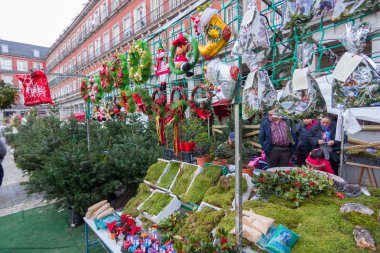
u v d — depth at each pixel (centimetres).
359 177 354
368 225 148
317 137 366
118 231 218
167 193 242
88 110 457
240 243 144
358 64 102
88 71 2258
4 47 3897
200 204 205
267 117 364
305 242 137
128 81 319
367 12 99
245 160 335
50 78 3819
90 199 347
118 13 1712
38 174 371
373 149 377
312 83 117
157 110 257
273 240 136
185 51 203
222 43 159
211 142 330
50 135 573
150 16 1335
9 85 786
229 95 143
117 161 376
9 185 593
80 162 346
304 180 195
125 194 412
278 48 143
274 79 140
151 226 216
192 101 223
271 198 191
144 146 459
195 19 168
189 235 174
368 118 326
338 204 178
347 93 107
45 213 411
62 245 309
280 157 357
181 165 261
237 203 145
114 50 1677
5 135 1503
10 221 384
